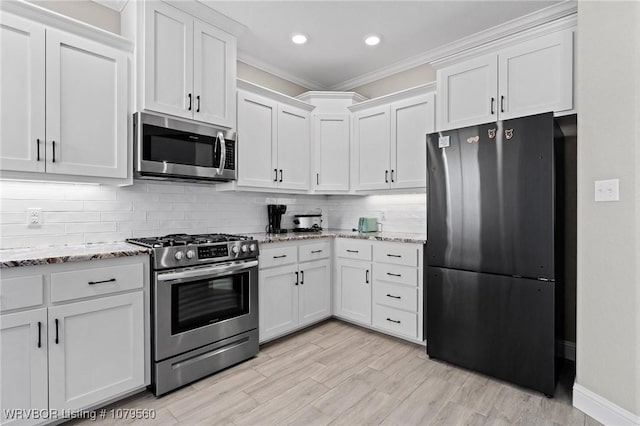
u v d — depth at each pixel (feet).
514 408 6.16
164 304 6.62
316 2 7.94
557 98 7.09
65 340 5.51
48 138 6.05
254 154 9.55
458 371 7.59
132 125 7.21
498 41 7.81
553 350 6.42
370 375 7.41
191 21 7.93
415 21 8.73
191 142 7.96
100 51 6.70
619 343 5.57
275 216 11.05
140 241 7.39
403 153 10.00
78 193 7.36
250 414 5.99
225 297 7.80
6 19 5.61
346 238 10.47
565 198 8.19
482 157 7.28
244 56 10.52
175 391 6.77
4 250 6.29
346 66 11.37
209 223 9.73
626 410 5.44
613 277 5.67
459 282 7.66
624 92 5.56
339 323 10.87
